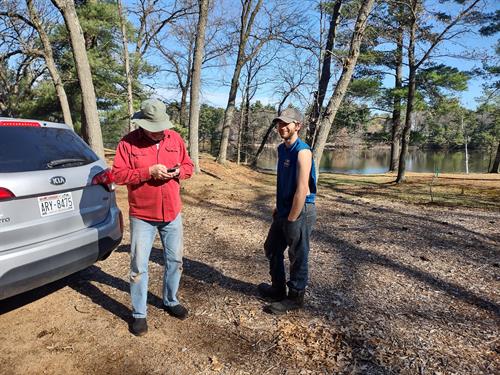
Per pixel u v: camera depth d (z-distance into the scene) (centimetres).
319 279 385
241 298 338
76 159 313
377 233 575
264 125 2692
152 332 282
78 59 767
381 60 1792
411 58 1372
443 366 244
